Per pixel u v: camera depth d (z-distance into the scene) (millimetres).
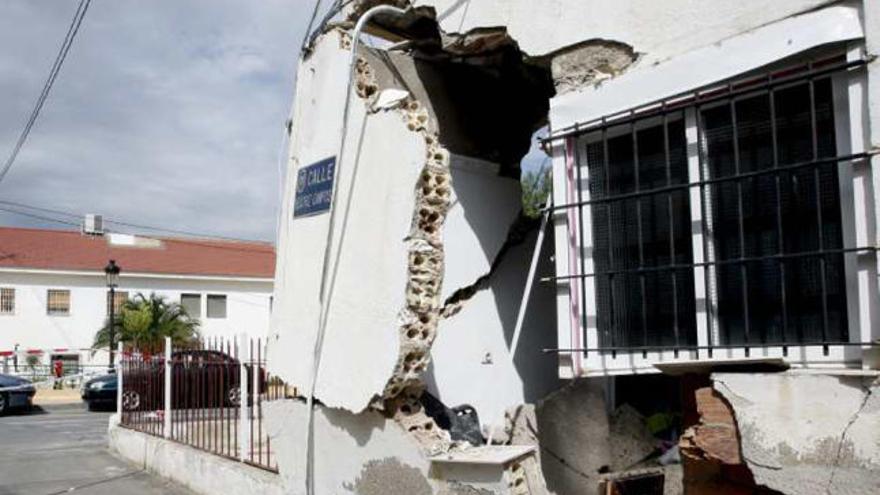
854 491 3469
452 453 5086
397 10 6117
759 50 4109
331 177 6188
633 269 4691
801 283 4027
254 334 37719
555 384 6660
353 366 5684
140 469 10703
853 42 3801
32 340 33719
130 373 12297
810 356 3922
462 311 6238
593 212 4984
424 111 5625
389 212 5543
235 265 38344
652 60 4617
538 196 8023
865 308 3711
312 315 6230
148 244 38438
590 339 4945
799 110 4082
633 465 5180
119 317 31797
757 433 3781
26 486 9773
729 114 4348
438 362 6016
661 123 4652
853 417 3492
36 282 34062
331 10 6605
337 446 5930
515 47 6191
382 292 5508
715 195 4395
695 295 4438
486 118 6875
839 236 3898
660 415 5254
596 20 4910
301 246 6543
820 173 3967
